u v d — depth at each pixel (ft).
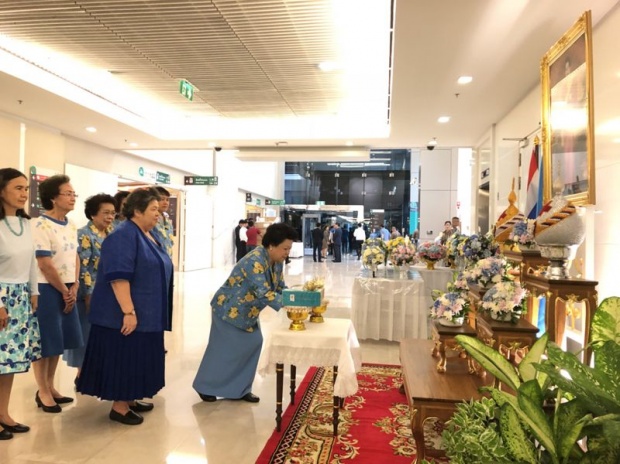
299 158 34.96
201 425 10.14
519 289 8.88
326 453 8.82
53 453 8.77
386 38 17.48
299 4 15.05
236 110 28.22
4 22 16.78
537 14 12.46
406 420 10.44
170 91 24.70
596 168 12.40
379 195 83.56
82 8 15.61
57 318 10.68
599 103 12.31
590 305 9.30
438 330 9.14
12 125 25.50
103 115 25.48
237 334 11.57
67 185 11.15
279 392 9.78
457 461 4.50
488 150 27.81
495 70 16.88
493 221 25.71
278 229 10.94
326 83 22.86
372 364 15.20
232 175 56.18
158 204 10.43
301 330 9.89
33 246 9.63
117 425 10.09
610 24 11.80
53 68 21.43
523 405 4.13
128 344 9.90
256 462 8.47
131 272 9.77
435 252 20.59
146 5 15.28
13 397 11.74
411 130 27.35
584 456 4.01
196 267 46.73
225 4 15.06
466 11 12.41
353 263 58.44
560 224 9.47
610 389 3.81
